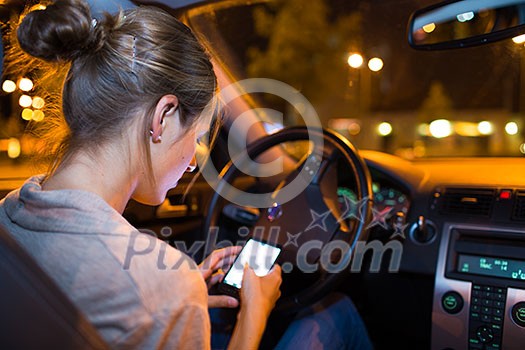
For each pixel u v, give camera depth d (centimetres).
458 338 146
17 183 161
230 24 174
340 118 644
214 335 149
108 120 79
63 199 75
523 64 208
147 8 85
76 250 72
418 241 158
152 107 81
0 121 141
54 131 85
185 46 83
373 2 216
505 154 179
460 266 148
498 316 140
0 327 55
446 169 168
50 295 60
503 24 137
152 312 72
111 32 79
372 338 183
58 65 82
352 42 251
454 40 147
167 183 90
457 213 154
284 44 567
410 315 171
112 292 71
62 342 58
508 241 145
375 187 173
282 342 147
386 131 516
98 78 79
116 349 70
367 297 174
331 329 152
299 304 135
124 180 83
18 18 88
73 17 74
